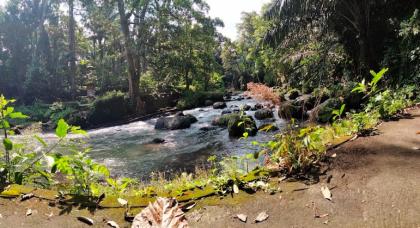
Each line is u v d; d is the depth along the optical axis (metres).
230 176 3.02
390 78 8.42
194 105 22.38
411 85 7.23
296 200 2.53
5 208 2.54
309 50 12.68
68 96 26.12
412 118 4.94
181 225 2.08
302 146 3.25
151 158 8.86
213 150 9.03
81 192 2.95
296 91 12.82
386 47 9.36
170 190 3.03
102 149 10.59
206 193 2.73
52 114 18.53
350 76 11.48
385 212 2.24
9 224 2.32
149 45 22.52
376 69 9.76
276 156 3.31
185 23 24.25
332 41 11.73
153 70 27.45
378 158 3.22
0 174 3.14
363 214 2.25
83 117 17.33
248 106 15.88
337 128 4.63
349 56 11.55
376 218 2.18
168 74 26.69
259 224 2.24
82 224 2.31
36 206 2.57
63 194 2.78
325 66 12.13
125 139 12.38
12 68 25.55
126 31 20.67
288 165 3.10
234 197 2.65
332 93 10.40
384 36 9.93
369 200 2.42
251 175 3.06
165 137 12.02
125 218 2.37
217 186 2.82
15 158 3.34
